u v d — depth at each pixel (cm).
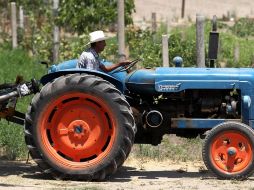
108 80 1675
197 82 1695
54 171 1642
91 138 1656
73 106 1655
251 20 5341
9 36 3803
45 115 1642
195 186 1584
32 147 1642
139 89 1709
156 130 1722
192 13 6712
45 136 1647
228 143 1656
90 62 1697
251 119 1703
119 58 2236
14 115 1734
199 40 2202
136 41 3100
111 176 1712
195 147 2017
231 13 6731
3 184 1582
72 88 1634
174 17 5912
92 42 1698
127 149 1636
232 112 1700
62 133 1658
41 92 1642
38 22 3662
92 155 1659
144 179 1680
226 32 4875
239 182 1630
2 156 1900
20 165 1805
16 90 1689
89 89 1631
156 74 1705
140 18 6219
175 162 1889
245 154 1650
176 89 1695
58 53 3088
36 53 3381
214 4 7088
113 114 1631
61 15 3053
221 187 1571
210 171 1656
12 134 1956
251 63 3466
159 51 3028
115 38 3422
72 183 1616
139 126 1720
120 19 2230
